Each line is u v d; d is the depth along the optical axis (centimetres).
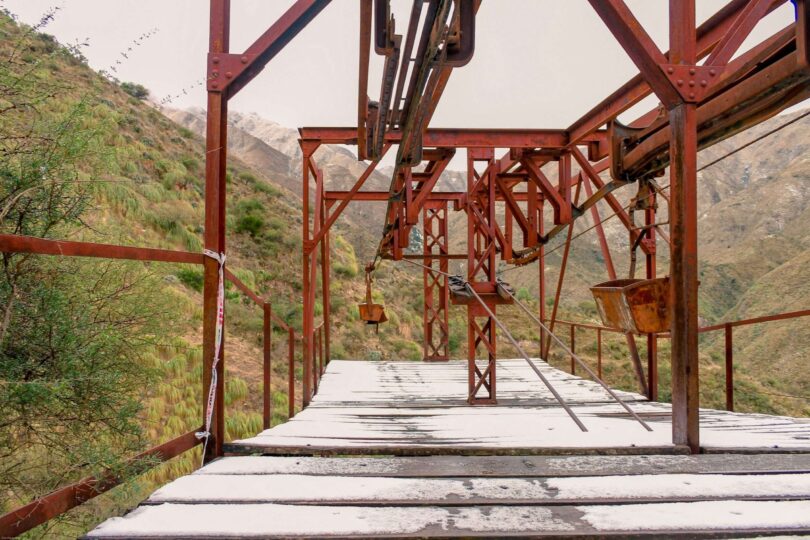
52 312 260
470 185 681
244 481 234
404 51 296
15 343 257
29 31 286
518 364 1078
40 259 276
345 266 2492
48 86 300
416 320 2402
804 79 295
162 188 1844
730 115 349
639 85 507
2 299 251
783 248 9488
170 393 852
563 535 178
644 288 352
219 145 298
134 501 345
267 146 11138
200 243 1633
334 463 268
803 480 238
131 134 2200
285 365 1378
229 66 300
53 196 279
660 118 403
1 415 250
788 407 2327
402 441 328
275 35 302
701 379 2398
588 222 10819
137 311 354
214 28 303
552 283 7744
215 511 198
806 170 11462
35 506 182
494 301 648
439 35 260
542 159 729
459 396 722
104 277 338
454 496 216
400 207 786
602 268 8925
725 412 506
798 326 4966
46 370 261
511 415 501
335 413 545
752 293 7031
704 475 245
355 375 959
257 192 2761
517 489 226
